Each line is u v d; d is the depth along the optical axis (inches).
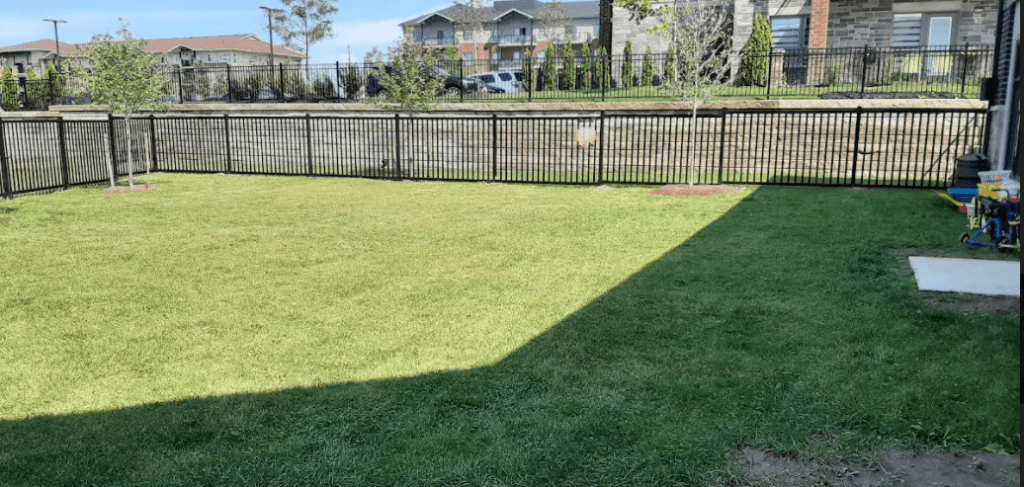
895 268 269.4
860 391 159.3
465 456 135.0
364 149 766.5
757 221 375.9
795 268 274.1
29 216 446.0
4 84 1190.9
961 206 379.2
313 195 530.9
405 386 169.8
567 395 162.6
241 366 185.5
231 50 3651.6
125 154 700.0
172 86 1001.5
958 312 212.2
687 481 125.0
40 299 255.1
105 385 173.8
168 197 528.7
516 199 490.9
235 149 815.7
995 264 266.1
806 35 988.6
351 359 189.5
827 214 388.2
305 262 309.3
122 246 350.0
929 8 958.4
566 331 208.1
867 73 901.8
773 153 615.8
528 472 128.7
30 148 631.8
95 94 579.2
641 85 911.7
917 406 150.5
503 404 158.4
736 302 232.7
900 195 447.8
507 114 716.0
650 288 252.7
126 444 142.1
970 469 126.2
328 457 135.4
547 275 276.8
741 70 923.4
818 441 138.7
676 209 424.8
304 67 976.9
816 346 189.6
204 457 136.0
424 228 387.5
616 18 1135.0
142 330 218.2
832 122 597.6
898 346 186.7
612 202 465.1
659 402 157.5
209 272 293.6
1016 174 320.2
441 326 216.8
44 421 153.5
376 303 244.5
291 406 159.5
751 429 143.3
